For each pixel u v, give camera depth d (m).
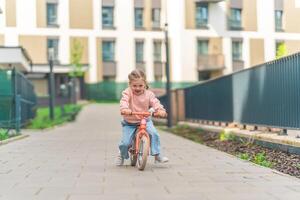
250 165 9.27
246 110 15.23
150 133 8.89
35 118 29.81
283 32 16.12
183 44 28.25
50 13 25.78
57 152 12.16
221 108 18.25
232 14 20.09
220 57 22.17
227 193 6.50
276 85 12.59
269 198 6.16
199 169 8.77
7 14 22.86
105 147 13.56
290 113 11.73
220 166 9.14
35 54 26.41
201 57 25.84
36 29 24.81
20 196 6.47
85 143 15.02
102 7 30.56
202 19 24.05
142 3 30.36
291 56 11.62
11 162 10.09
